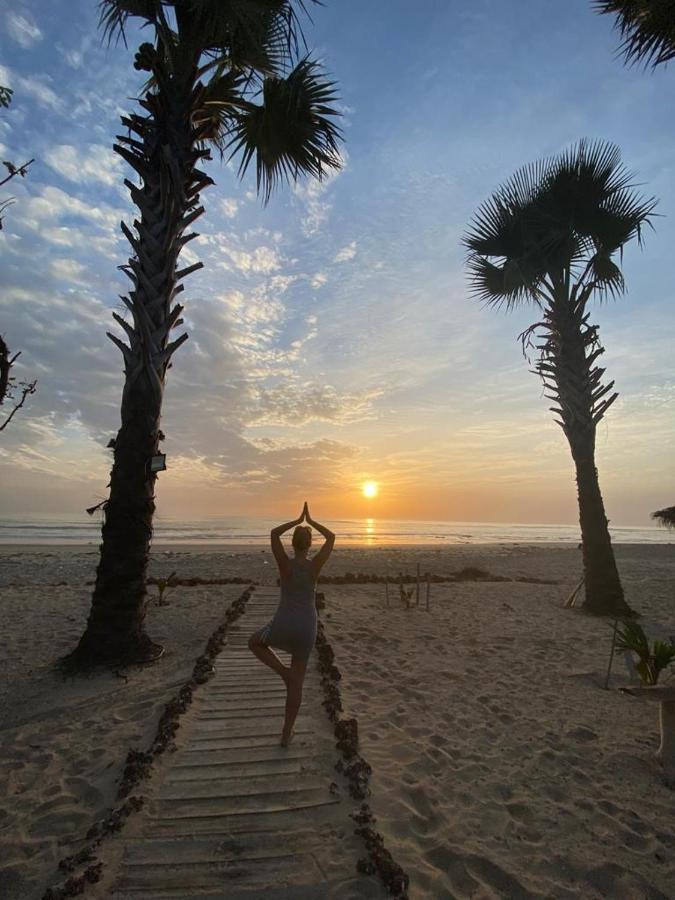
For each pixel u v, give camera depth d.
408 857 2.65
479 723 4.52
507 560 22.69
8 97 3.79
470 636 7.75
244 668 5.65
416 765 3.69
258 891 2.34
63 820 2.98
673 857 2.75
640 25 4.88
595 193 9.66
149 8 6.11
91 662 5.66
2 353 4.25
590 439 10.25
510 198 10.48
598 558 9.84
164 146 6.21
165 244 6.36
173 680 5.38
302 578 3.88
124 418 6.15
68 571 16.02
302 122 7.43
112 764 3.62
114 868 2.48
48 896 2.24
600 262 10.53
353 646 6.97
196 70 6.46
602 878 2.57
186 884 2.38
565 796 3.36
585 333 10.45
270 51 6.69
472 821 3.03
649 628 8.59
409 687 5.39
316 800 3.10
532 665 6.32
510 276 10.57
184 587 11.83
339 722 4.09
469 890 2.45
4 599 10.05
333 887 2.37
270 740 3.88
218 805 3.02
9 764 3.65
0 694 4.98
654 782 3.56
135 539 6.01
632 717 4.71
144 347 6.13
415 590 12.13
